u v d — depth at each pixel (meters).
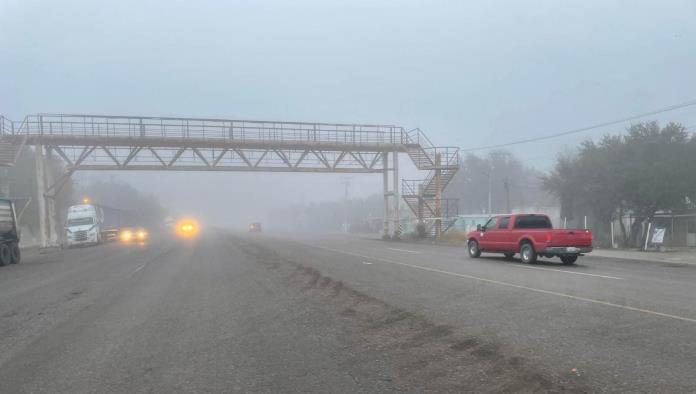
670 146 36.00
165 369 7.09
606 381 6.05
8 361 7.70
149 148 42.44
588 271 17.92
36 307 12.49
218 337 8.91
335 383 6.32
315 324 9.73
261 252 29.62
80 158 41.50
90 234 46.94
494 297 12.01
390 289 13.66
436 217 45.81
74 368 7.24
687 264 21.56
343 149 45.53
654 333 8.33
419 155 46.69
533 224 22.14
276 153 45.12
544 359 6.93
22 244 55.66
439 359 7.14
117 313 11.36
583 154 40.91
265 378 6.60
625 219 39.75
